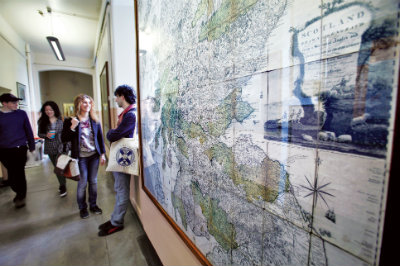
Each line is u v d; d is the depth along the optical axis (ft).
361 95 0.94
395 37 0.81
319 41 1.09
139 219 6.39
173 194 3.22
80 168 6.47
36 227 6.07
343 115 1.01
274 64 1.37
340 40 1.00
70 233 5.77
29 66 16.24
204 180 2.34
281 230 1.40
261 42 1.47
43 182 10.11
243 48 1.65
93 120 6.62
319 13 1.08
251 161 1.63
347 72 0.98
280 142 1.36
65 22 12.64
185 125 2.72
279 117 1.36
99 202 7.80
